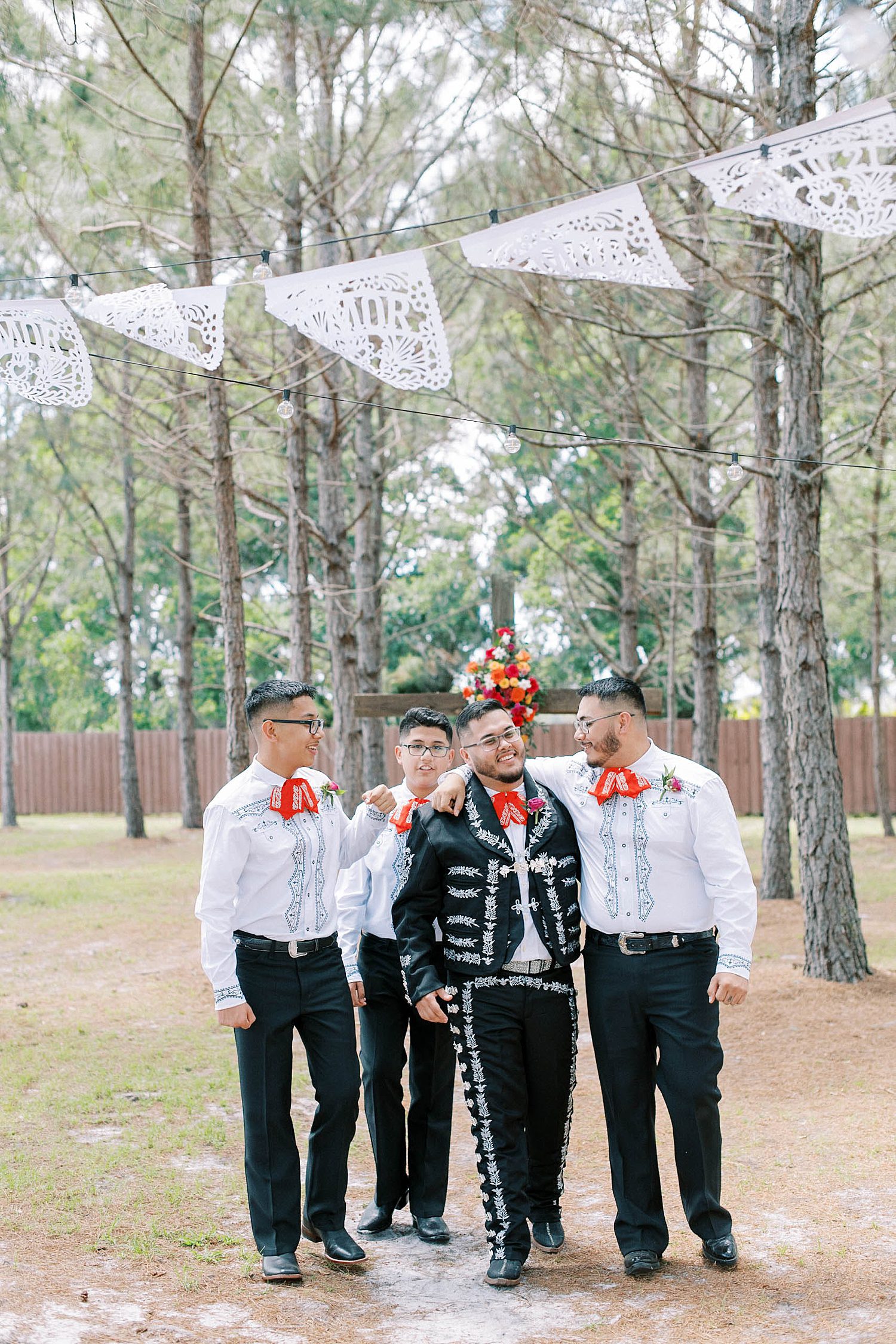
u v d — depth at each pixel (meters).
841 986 7.59
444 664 27.81
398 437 13.66
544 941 3.78
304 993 3.82
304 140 8.90
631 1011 3.75
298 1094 5.94
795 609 7.95
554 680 27.06
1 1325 3.21
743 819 23.09
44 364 4.10
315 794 3.89
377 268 3.97
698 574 12.58
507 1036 3.76
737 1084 5.90
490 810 3.86
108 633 33.41
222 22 7.92
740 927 3.65
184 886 13.52
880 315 10.28
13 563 22.84
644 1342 3.19
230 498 8.46
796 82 7.43
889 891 12.72
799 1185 4.43
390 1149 4.15
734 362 11.38
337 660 12.18
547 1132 3.91
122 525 21.75
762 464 11.30
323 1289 3.61
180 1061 6.36
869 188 3.93
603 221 3.95
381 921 4.20
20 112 7.46
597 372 12.79
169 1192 4.37
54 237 8.52
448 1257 3.91
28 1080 5.98
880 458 11.62
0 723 27.72
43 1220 4.07
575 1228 4.16
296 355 9.71
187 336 4.09
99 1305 3.40
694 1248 3.92
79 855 17.38
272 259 10.19
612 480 19.33
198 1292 3.54
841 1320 3.29
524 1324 3.34
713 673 12.70
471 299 12.82
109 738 27.62
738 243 7.79
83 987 8.38
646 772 3.81
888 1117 5.23
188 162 8.13
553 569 21.53
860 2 6.71
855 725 23.78
